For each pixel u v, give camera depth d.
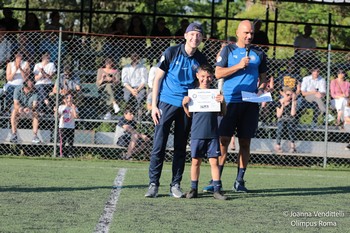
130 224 7.38
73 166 12.83
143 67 14.51
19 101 14.46
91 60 15.14
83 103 14.68
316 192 10.40
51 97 14.51
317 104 14.77
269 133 14.74
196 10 28.05
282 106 14.52
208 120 9.06
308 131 14.72
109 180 10.93
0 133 14.52
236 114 9.82
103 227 7.19
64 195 9.21
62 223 7.34
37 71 14.48
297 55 14.93
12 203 8.46
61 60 14.72
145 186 10.30
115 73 14.74
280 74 14.80
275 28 18.38
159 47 15.11
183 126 9.20
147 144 14.27
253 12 26.94
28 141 14.48
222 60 9.80
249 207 8.71
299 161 14.84
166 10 26.30
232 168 13.71
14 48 14.98
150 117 14.37
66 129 14.32
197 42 8.93
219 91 9.00
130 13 17.16
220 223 7.61
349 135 14.84
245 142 10.00
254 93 9.69
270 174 12.84
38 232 6.87
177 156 9.28
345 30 25.41
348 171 14.09
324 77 15.37
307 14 26.31
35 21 16.78
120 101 14.69
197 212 8.22
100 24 22.62
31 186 9.99
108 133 14.62
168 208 8.42
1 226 7.10
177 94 9.04
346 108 14.87
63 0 22.81
